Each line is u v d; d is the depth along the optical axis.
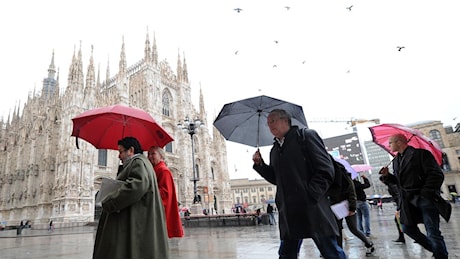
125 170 3.94
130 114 4.98
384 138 6.96
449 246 7.09
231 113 4.92
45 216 39.16
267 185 113.81
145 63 53.94
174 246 9.93
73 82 40.66
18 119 61.62
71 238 17.30
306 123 4.59
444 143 64.94
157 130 5.58
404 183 5.34
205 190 53.25
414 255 6.34
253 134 5.21
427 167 5.02
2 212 50.22
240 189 115.19
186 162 54.47
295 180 3.62
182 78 62.50
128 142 4.34
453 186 61.91
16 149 55.22
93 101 42.06
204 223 21.56
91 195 37.22
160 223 3.88
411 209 5.28
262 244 9.49
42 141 46.75
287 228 3.57
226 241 10.89
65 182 35.66
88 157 38.09
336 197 4.47
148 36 57.03
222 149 66.69
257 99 4.63
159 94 54.66
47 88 76.31
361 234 6.80
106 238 3.58
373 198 52.44
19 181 48.59
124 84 47.78
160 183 5.43
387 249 7.31
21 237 20.22
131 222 3.61
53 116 44.16
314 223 3.38
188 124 26.38
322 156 3.58
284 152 3.86
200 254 7.85
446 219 4.76
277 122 4.02
